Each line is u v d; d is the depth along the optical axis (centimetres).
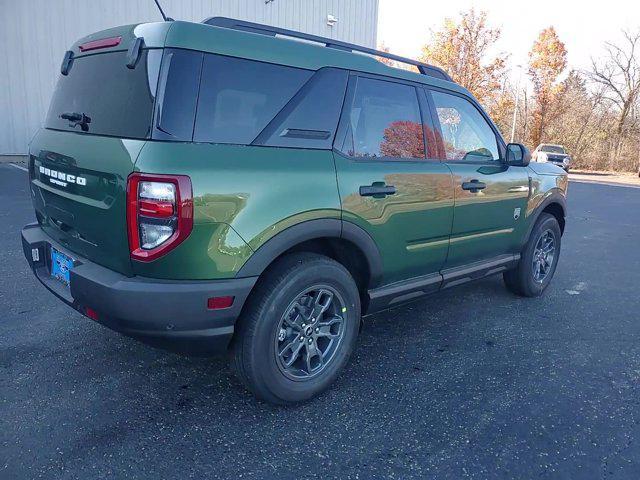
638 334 422
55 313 404
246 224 250
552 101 3869
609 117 3784
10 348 345
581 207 1318
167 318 240
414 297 368
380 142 327
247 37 269
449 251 379
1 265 513
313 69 293
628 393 323
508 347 386
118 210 239
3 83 1276
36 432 257
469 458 253
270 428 271
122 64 261
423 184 342
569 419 291
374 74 327
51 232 312
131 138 242
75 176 266
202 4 1398
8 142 1308
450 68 3450
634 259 708
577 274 612
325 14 1645
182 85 242
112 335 369
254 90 267
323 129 294
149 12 1373
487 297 505
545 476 242
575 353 380
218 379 318
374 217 311
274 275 272
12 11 1252
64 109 305
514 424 283
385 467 244
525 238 464
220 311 249
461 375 338
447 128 380
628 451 263
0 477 225
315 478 235
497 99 3641
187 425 270
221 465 240
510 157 425
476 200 389
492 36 3391
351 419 282
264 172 258
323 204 281
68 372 317
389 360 356
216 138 251
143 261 236
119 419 272
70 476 228
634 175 3331
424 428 277
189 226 233
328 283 294
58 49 1317
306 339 295
